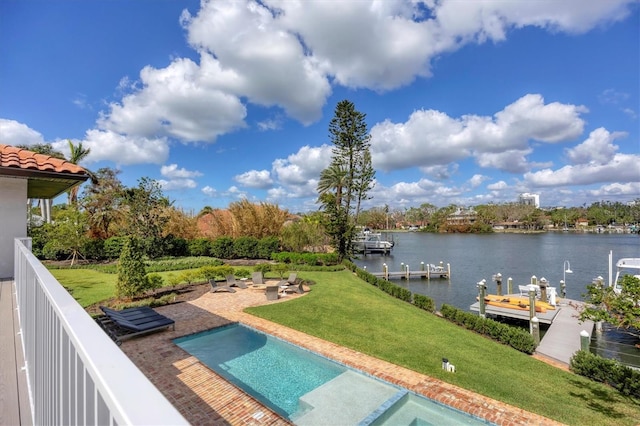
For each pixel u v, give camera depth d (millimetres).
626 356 10109
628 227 77125
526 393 6121
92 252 20047
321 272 19688
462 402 5562
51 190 8492
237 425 4633
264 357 7500
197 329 8562
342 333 8789
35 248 19250
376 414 5211
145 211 20594
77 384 1077
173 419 555
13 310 4645
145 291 11477
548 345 9859
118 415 597
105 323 8359
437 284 23547
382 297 13797
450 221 90688
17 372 3012
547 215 87375
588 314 5969
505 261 33938
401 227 110438
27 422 2297
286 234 24953
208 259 21094
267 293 12008
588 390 6664
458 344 8680
